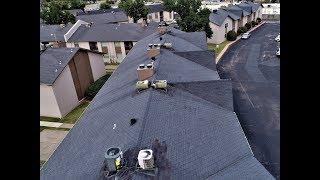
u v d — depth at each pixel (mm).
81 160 15492
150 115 16391
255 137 26609
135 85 21750
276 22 80625
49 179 15094
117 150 13242
